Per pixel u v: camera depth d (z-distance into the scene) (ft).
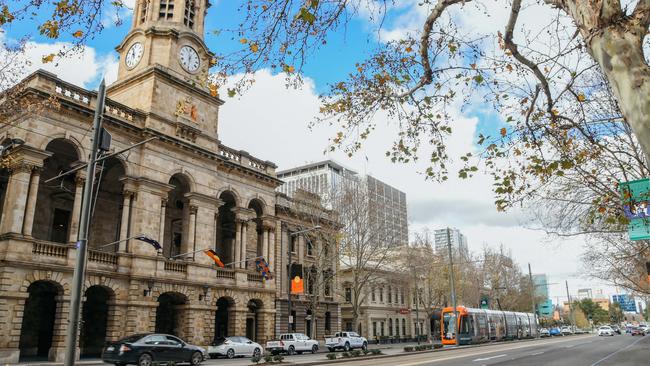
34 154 99.40
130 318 110.52
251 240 166.09
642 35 17.93
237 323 138.10
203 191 135.95
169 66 135.54
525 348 130.11
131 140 120.37
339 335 149.59
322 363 82.74
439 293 226.58
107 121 114.32
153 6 143.95
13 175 98.07
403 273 199.52
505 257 276.41
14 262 93.04
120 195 132.98
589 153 50.57
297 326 169.17
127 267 113.09
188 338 122.83
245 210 150.10
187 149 131.75
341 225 155.02
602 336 276.00
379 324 222.48
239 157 153.89
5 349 89.51
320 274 158.10
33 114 96.48
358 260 152.15
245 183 152.97
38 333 113.80
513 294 279.69
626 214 38.70
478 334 166.71
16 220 94.99
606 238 84.99
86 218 45.70
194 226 131.44
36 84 101.55
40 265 96.58
